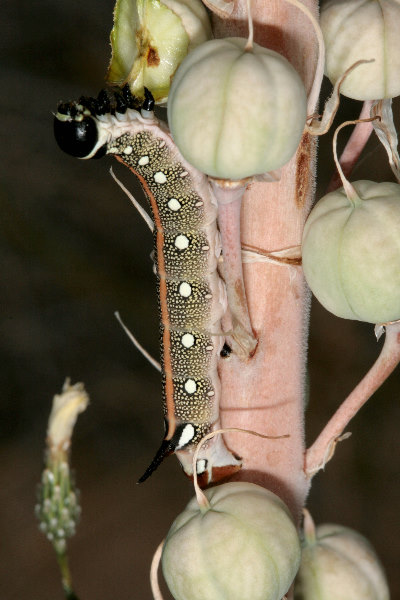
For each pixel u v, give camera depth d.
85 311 1.09
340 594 0.40
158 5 0.39
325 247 0.38
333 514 0.95
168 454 0.40
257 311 0.39
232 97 0.36
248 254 0.39
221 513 0.38
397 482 0.95
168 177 0.39
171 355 0.40
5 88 1.14
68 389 0.43
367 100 0.40
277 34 0.39
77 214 1.11
